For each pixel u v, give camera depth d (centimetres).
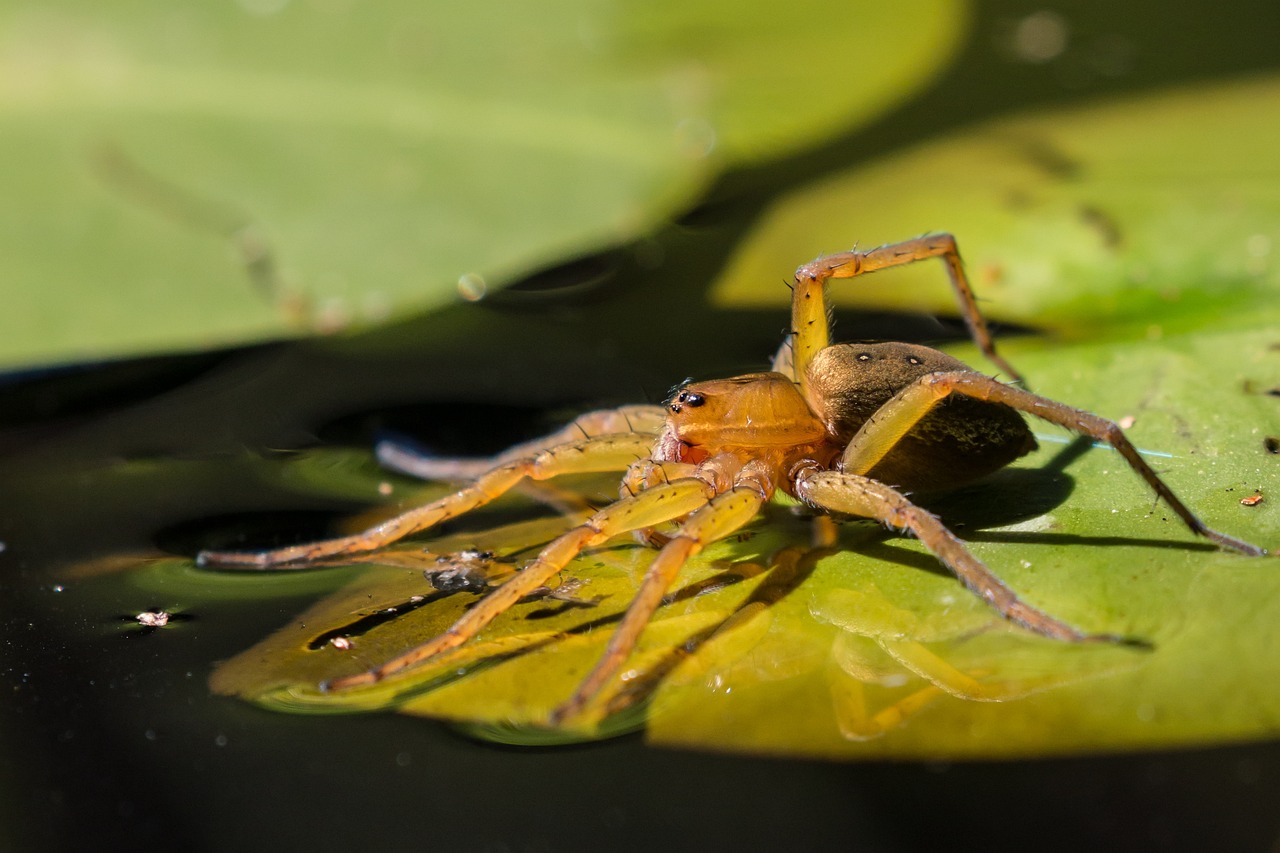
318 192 26
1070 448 23
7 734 22
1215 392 23
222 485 24
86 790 21
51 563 23
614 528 22
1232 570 22
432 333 25
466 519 23
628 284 26
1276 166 26
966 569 22
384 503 23
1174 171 26
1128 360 23
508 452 24
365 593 22
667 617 22
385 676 21
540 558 22
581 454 23
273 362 25
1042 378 23
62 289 25
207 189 26
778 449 23
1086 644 21
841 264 23
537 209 26
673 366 25
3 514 23
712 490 22
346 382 25
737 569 22
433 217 26
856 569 22
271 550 23
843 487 22
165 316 25
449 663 22
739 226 26
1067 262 25
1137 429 23
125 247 26
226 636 22
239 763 21
